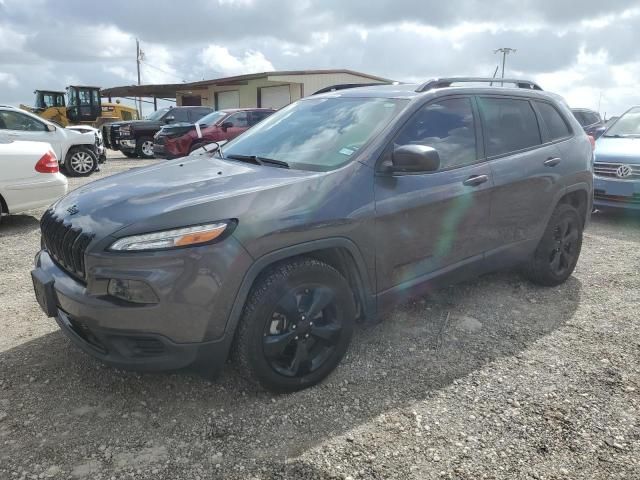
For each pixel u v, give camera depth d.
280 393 3.01
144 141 19.09
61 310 2.95
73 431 2.70
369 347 3.59
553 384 3.17
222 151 3.94
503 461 2.51
